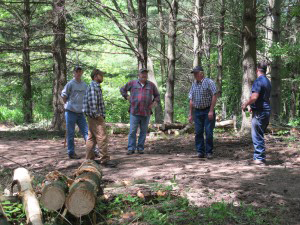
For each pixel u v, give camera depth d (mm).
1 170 7555
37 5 17906
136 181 5902
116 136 12875
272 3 17422
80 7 13695
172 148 10062
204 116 8242
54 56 15281
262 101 7281
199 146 8422
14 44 18422
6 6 16656
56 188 4512
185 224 4379
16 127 17969
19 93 21125
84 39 19281
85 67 21047
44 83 22344
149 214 4621
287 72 19859
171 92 16078
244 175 6457
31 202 4535
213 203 4797
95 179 4992
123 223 4508
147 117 9281
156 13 26141
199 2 19000
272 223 4312
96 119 7523
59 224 4586
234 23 22078
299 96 23359
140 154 9188
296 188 5586
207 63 23172
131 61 26031
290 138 10055
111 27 22531
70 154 8609
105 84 25078
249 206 4746
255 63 11336
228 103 22609
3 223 4238
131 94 9164
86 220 4730
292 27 19438
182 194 5328
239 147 9570
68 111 8484
